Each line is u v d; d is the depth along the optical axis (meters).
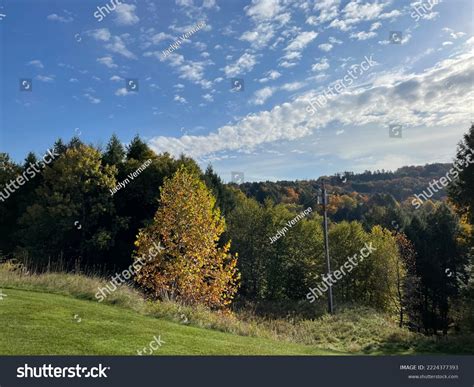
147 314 9.59
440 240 37.88
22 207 36.03
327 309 26.06
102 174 31.84
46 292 10.02
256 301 31.53
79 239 31.61
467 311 23.73
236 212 39.84
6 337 6.04
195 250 16.47
